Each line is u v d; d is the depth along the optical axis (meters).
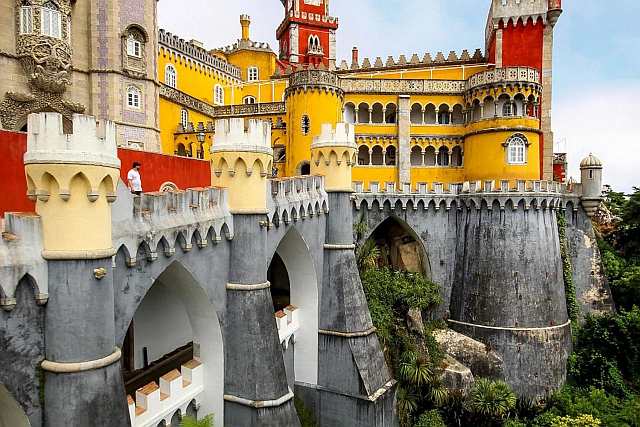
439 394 38.84
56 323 14.15
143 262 17.95
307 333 33.91
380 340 38.97
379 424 32.56
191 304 22.94
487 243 46.16
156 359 26.48
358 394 32.28
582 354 46.25
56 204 13.90
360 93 56.62
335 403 33.12
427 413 38.94
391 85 56.91
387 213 48.75
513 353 44.56
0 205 19.69
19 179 20.47
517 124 52.00
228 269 23.28
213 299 22.31
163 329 26.92
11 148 20.08
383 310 41.69
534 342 44.56
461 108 57.75
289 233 30.70
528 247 45.25
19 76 34.22
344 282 33.41
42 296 13.94
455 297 48.66
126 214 17.03
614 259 55.38
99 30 38.88
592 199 49.59
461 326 47.25
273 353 23.69
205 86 65.25
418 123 57.91
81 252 14.19
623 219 58.62
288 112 56.06
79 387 14.22
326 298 33.78
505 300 45.06
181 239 19.95
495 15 57.59
